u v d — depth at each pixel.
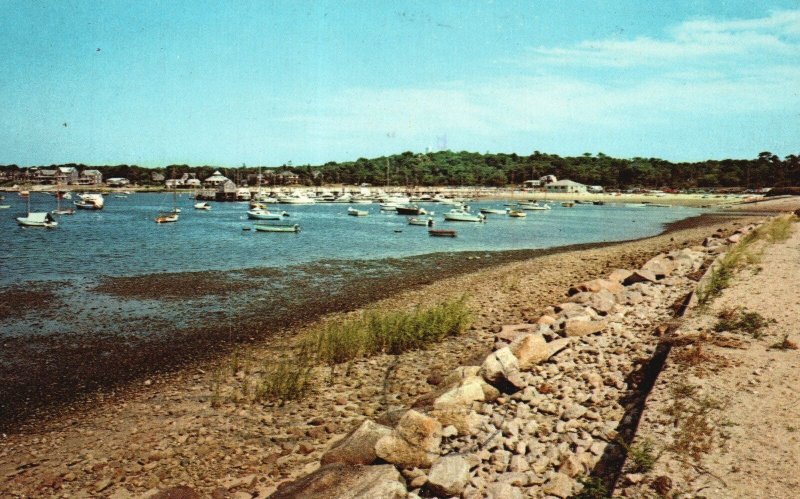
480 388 7.82
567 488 5.29
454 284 23.73
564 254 34.78
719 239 29.38
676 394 6.76
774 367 7.67
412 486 5.84
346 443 6.73
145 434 9.00
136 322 17.28
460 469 5.64
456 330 14.19
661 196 149.50
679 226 60.75
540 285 22.17
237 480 7.04
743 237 26.44
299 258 33.09
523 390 8.00
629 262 28.20
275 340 15.16
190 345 14.76
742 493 4.68
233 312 18.69
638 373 8.16
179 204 110.06
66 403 10.77
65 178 183.38
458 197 142.38
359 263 30.98
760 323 9.88
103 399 10.93
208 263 30.67
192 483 7.14
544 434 6.67
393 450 6.29
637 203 127.31
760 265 16.89
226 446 8.26
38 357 13.72
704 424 5.88
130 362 13.34
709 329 9.77
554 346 9.56
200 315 18.25
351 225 61.31
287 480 6.96
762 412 6.23
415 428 6.34
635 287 16.09
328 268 29.00
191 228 55.53
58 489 7.29
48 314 18.33
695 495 4.68
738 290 13.13
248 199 121.50
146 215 75.56
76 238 44.41
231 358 13.47
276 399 10.20
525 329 11.72
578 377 8.41
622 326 11.45
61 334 15.85
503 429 6.78
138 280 24.92
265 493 6.54
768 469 5.05
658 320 11.78
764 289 13.14
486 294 20.67
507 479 5.55
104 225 58.69
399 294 21.70
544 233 54.03
